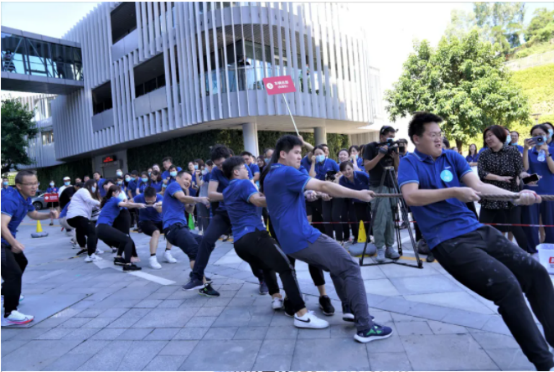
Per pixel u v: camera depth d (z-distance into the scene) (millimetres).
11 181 29422
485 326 2875
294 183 2873
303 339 2967
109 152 22703
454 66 16359
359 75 18625
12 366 2855
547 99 21812
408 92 16875
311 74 15891
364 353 2646
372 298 3697
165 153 19391
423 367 2396
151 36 16875
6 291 3670
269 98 14570
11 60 18828
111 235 5836
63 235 11227
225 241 7625
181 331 3326
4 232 3621
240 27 14594
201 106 15031
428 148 2490
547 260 3900
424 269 4562
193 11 14875
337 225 6035
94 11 20250
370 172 5020
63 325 3662
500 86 15227
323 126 18672
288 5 15234
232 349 2898
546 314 2266
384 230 4984
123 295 4527
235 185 3572
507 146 4500
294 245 2939
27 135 27328
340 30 17531
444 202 2436
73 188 8383
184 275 5301
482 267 2174
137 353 2953
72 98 22438
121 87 18719
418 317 3162
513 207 4484
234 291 4383
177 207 4891
